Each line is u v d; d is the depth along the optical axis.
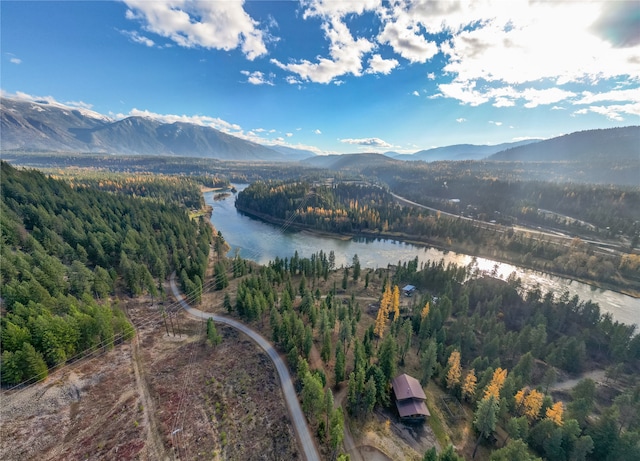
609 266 149.75
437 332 88.75
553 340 95.12
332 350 80.00
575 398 63.09
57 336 62.94
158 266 113.12
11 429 49.19
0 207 113.81
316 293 112.50
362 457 51.97
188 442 50.62
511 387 61.69
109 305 85.25
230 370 69.31
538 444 54.28
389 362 68.00
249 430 54.34
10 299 70.75
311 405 56.06
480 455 55.09
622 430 58.94
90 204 162.38
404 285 135.00
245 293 93.00
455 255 187.75
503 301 111.19
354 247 199.62
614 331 90.50
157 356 72.94
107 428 51.75
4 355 56.53
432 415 62.25
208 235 177.62
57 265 91.12
